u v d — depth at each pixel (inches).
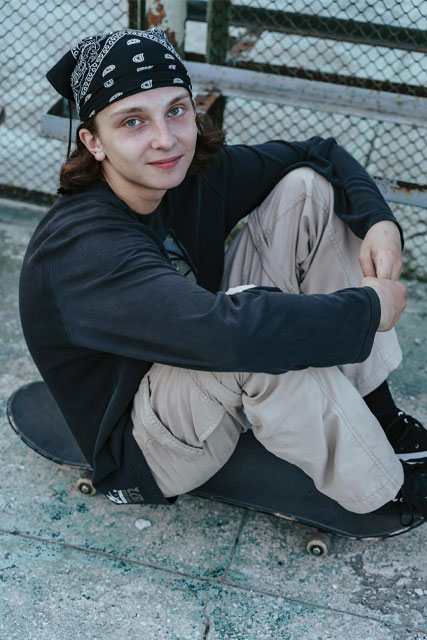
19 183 130.4
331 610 68.9
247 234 77.9
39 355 65.5
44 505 78.1
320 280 75.8
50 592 69.5
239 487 75.6
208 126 71.2
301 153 79.4
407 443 73.8
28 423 82.5
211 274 80.0
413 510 69.7
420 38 106.8
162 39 58.0
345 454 64.4
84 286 57.4
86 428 69.3
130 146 57.9
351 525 71.9
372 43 110.0
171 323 55.0
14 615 67.4
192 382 62.5
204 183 74.7
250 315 55.2
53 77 61.1
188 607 68.8
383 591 70.6
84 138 60.0
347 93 105.3
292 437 64.1
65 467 82.2
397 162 129.6
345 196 75.4
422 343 103.5
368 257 69.7
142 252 57.1
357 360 59.7
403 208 129.3
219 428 66.2
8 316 105.4
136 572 71.7
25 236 122.7
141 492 69.7
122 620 67.4
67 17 156.2
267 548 74.5
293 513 73.2
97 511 77.7
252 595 70.1
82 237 57.7
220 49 110.7
